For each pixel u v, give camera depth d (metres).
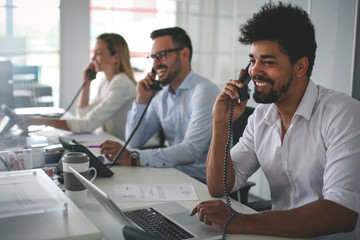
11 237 1.05
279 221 1.25
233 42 3.44
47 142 2.33
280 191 1.66
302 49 1.42
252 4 3.18
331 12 2.66
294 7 1.44
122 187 1.68
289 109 1.54
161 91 2.53
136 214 1.40
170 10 4.38
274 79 1.43
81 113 3.42
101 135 2.82
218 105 1.65
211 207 1.34
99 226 1.28
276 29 1.38
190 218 1.38
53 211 1.21
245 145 1.73
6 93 2.89
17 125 2.51
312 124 1.50
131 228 0.99
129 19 4.61
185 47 2.39
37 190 1.29
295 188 1.58
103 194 1.07
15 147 2.11
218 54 3.66
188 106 2.38
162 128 2.68
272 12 1.42
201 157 2.29
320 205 1.24
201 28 3.90
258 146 1.68
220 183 1.61
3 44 4.30
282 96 1.46
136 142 2.57
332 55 2.68
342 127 1.39
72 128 2.88
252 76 1.46
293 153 1.55
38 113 3.31
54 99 4.51
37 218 1.18
